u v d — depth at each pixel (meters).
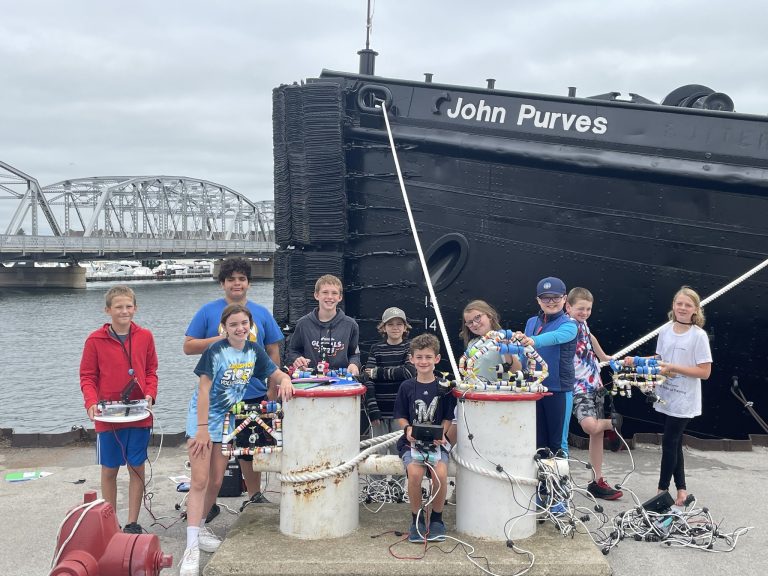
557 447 4.54
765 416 6.68
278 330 4.72
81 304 55.16
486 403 3.89
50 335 35.50
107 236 86.50
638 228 6.61
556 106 6.79
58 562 2.96
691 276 6.52
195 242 89.56
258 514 4.30
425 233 7.22
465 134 7.03
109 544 3.04
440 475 3.82
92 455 6.31
